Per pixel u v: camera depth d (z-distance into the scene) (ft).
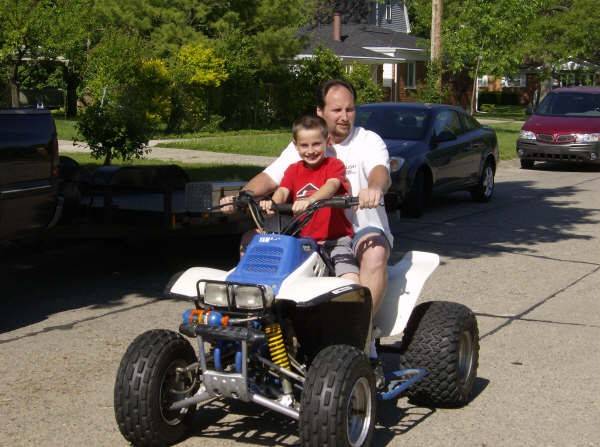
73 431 17.43
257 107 105.60
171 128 94.84
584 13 145.69
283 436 17.07
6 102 88.74
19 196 24.04
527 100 192.44
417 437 17.21
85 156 58.49
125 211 29.19
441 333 17.97
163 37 101.19
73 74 105.40
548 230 41.91
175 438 16.26
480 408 18.84
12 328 24.72
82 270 32.14
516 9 101.30
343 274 16.26
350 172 18.07
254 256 15.58
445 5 129.39
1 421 17.93
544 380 20.74
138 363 15.46
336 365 14.57
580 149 66.85
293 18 110.83
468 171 48.93
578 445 16.98
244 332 14.33
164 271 31.89
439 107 48.21
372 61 142.92
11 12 79.05
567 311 27.17
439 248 37.17
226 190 29.04
